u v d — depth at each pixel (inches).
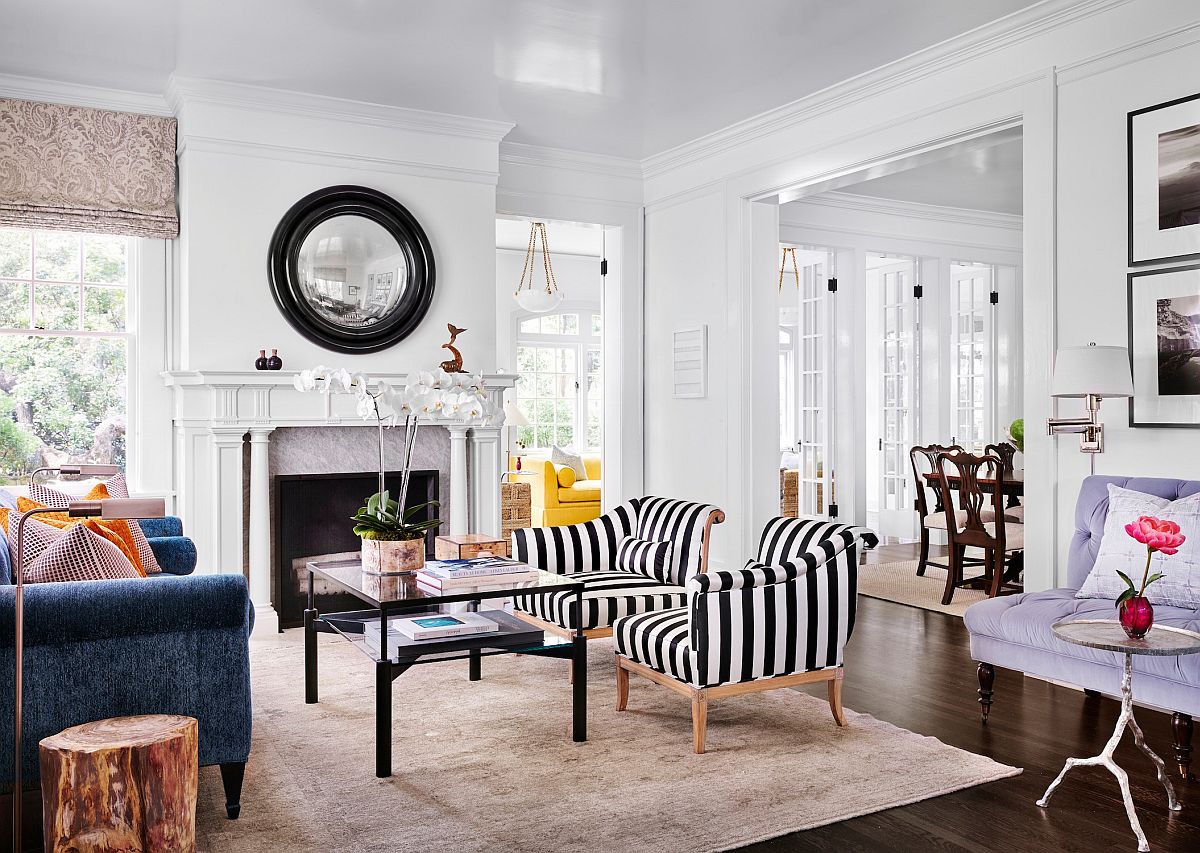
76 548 108.9
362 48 181.6
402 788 116.8
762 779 119.0
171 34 173.3
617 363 271.9
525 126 232.8
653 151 258.5
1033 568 168.2
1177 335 147.2
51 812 89.6
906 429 333.1
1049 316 165.5
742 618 130.0
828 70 195.6
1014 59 171.6
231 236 202.5
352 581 141.6
